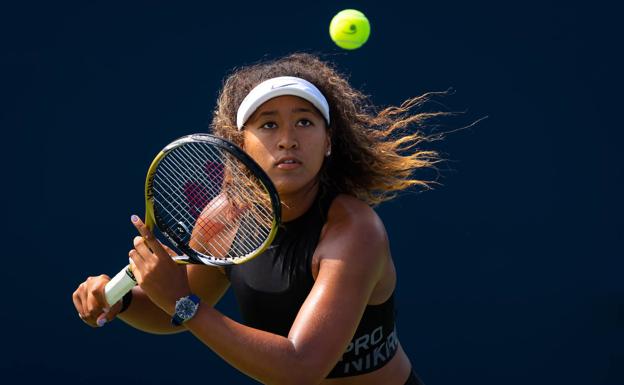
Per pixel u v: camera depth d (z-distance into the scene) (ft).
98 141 83.71
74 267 81.35
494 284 80.18
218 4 85.25
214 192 43.62
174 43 84.99
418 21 85.10
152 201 39.34
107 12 85.15
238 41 85.25
